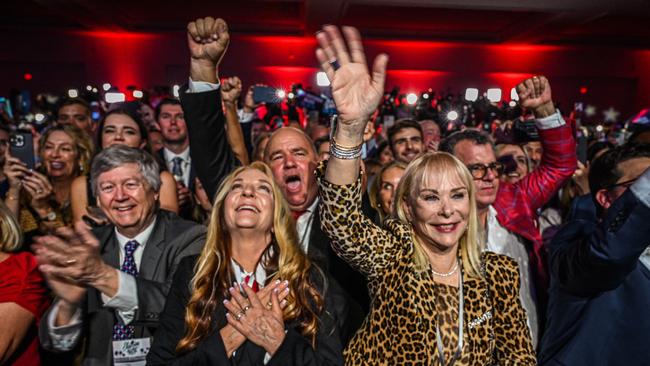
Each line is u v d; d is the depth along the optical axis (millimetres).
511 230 2604
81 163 3648
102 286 1794
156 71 17891
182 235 2242
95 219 2414
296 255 1873
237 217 1839
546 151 2705
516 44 18078
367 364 1758
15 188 3105
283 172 2412
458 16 15688
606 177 1947
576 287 1889
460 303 1773
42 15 16328
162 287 1912
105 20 15492
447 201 1760
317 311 1802
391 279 1769
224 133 2463
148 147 3828
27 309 1758
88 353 1952
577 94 19156
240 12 15625
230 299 1796
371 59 18297
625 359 1857
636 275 1879
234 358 1714
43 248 1647
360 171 1705
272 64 17984
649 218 1647
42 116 7309
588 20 14156
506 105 9055
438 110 11570
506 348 1780
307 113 8812
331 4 12750
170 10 15562
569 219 2428
